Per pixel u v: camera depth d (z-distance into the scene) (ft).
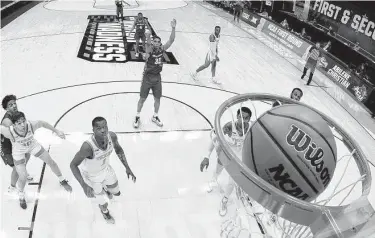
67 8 51.78
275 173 4.01
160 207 12.05
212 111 20.06
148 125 17.78
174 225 11.27
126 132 16.92
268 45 37.68
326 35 32.50
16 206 11.66
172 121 18.45
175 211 11.89
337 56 30.42
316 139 3.97
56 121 17.43
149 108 19.71
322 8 34.42
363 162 5.52
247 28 45.55
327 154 4.02
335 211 4.00
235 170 4.31
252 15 47.85
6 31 34.96
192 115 19.34
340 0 31.37
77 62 26.86
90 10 51.11
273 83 26.02
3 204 11.71
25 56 27.43
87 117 18.06
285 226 7.59
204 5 64.39
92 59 27.84
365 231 3.90
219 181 13.50
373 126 20.99
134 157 14.93
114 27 39.83
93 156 9.44
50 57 27.63
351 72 25.85
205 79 25.34
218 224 11.30
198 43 35.32
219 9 61.00
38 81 22.53
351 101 24.49
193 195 12.75
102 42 33.09
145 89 16.06
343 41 30.83
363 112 22.86
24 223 10.96
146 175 13.76
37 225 10.89
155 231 10.98
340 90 26.30
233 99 6.40
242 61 30.86
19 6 47.80
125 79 23.94
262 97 6.60
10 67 24.70
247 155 4.31
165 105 20.34
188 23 45.65
